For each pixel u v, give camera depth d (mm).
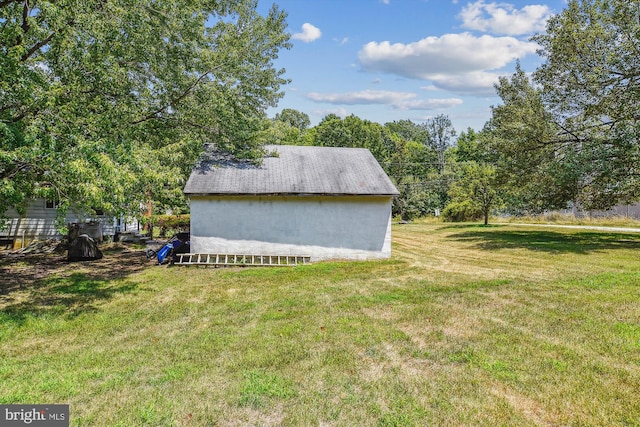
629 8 12109
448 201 34781
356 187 10922
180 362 4102
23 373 3879
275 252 10711
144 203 9742
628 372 3674
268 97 11742
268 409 3152
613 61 11922
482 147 17312
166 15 8430
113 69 7129
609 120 13438
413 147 48875
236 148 11531
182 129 10594
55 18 6277
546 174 14117
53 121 6359
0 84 6020
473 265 9969
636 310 5555
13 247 13445
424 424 2922
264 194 10344
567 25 13172
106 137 7004
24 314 5898
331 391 3432
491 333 4805
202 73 10070
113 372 3869
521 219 26438
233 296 6973
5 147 5699
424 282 7938
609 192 13156
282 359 4125
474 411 3084
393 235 18500
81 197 6809
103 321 5586
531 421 2945
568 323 5090
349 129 38906
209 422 2975
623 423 2891
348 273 9016
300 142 41312
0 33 6320
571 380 3557
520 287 7203
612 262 9633
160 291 7387
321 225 10906
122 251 13148
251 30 10867
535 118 14617
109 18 7059
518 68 16250
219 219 10555
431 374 3744
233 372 3832
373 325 5203
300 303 6395
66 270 9578
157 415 3066
